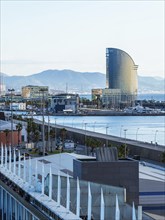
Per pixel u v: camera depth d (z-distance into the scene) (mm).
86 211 55812
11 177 69625
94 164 70062
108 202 56906
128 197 70500
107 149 72875
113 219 55031
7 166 83000
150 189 87125
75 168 72562
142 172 101062
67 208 50000
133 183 70750
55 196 58188
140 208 41688
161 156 168375
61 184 59062
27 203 57406
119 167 70562
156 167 130875
